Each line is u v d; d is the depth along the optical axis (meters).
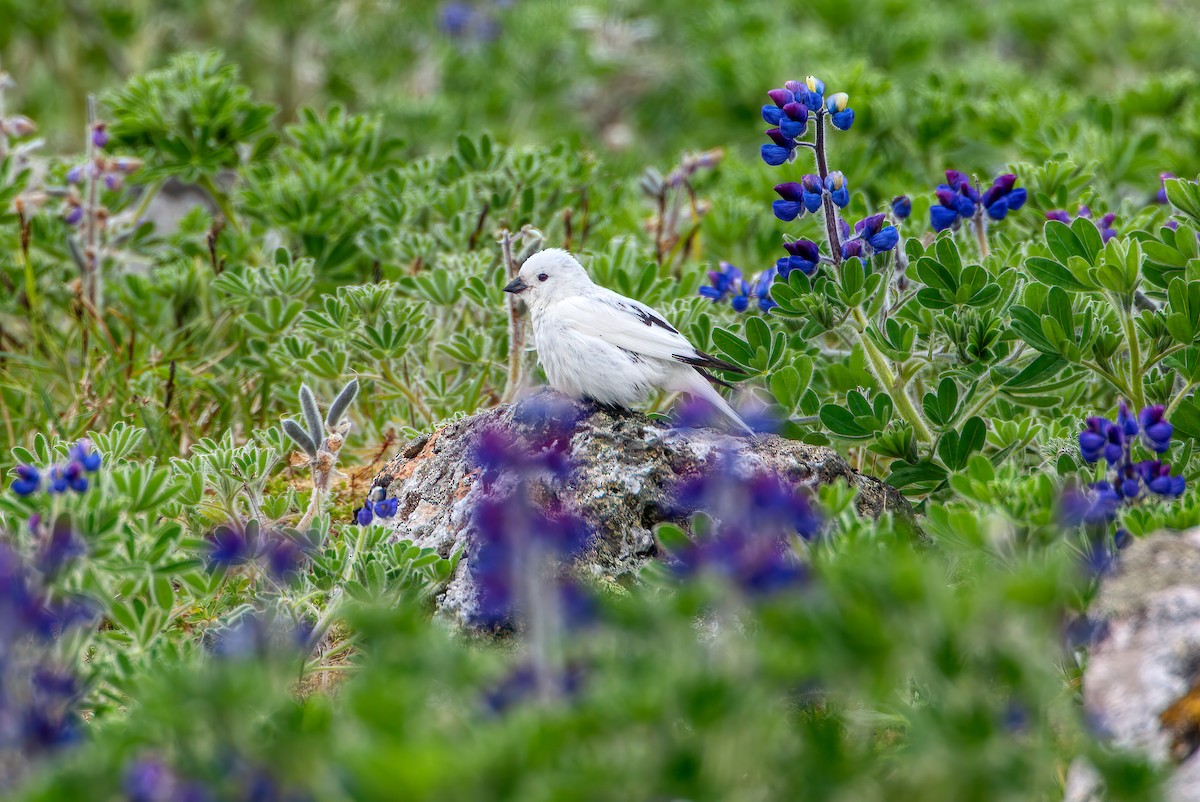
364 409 13.49
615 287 13.45
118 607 7.89
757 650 6.24
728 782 6.05
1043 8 25.45
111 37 24.45
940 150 17.89
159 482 8.24
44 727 6.52
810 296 10.23
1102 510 7.84
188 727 6.18
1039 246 11.78
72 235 15.05
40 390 13.65
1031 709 6.48
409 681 6.25
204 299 15.16
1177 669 6.88
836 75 18.39
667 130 24.98
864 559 6.62
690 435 9.80
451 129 22.08
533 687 6.41
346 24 26.52
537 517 7.67
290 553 8.52
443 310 13.90
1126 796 6.13
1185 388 9.76
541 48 25.19
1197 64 23.91
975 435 10.11
